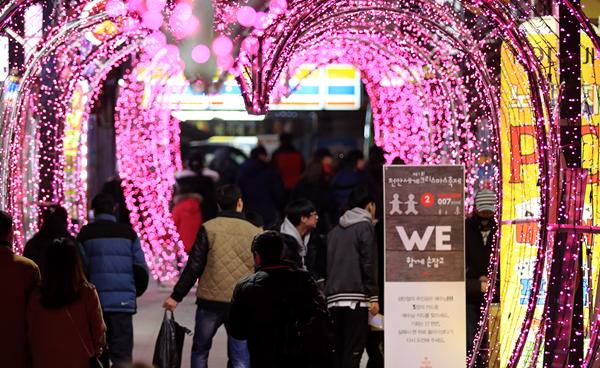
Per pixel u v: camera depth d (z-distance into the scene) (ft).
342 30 63.36
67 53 64.13
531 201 48.62
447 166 41.27
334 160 124.16
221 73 45.42
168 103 84.38
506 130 48.88
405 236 41.29
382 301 48.98
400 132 79.92
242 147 165.68
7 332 38.27
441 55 63.57
